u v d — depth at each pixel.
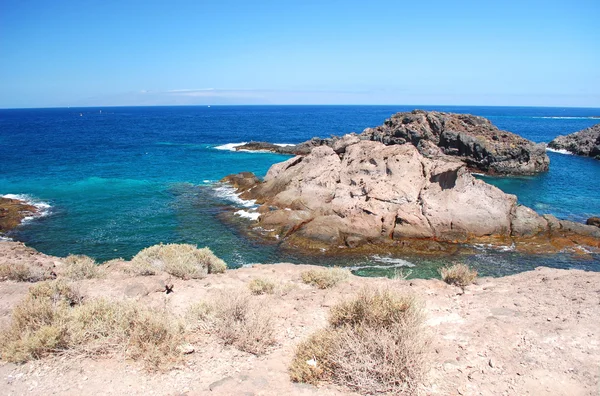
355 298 6.95
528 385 5.29
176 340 6.70
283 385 5.45
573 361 5.75
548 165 44.78
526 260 19.42
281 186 28.92
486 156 43.88
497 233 22.44
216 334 7.25
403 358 5.38
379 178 25.77
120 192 32.56
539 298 8.51
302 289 10.85
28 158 49.53
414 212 22.95
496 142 45.88
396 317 6.12
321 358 5.92
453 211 22.97
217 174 40.72
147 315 7.09
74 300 8.84
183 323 7.40
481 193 24.12
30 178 37.75
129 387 5.52
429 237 21.97
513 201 24.31
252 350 6.66
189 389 5.49
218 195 31.41
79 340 6.66
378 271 18.05
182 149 60.75
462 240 21.86
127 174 40.31
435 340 6.69
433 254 20.22
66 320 7.12
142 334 6.64
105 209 27.64
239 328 7.16
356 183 26.23
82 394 5.35
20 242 20.19
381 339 5.53
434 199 23.67
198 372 5.96
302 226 22.92
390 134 50.00
